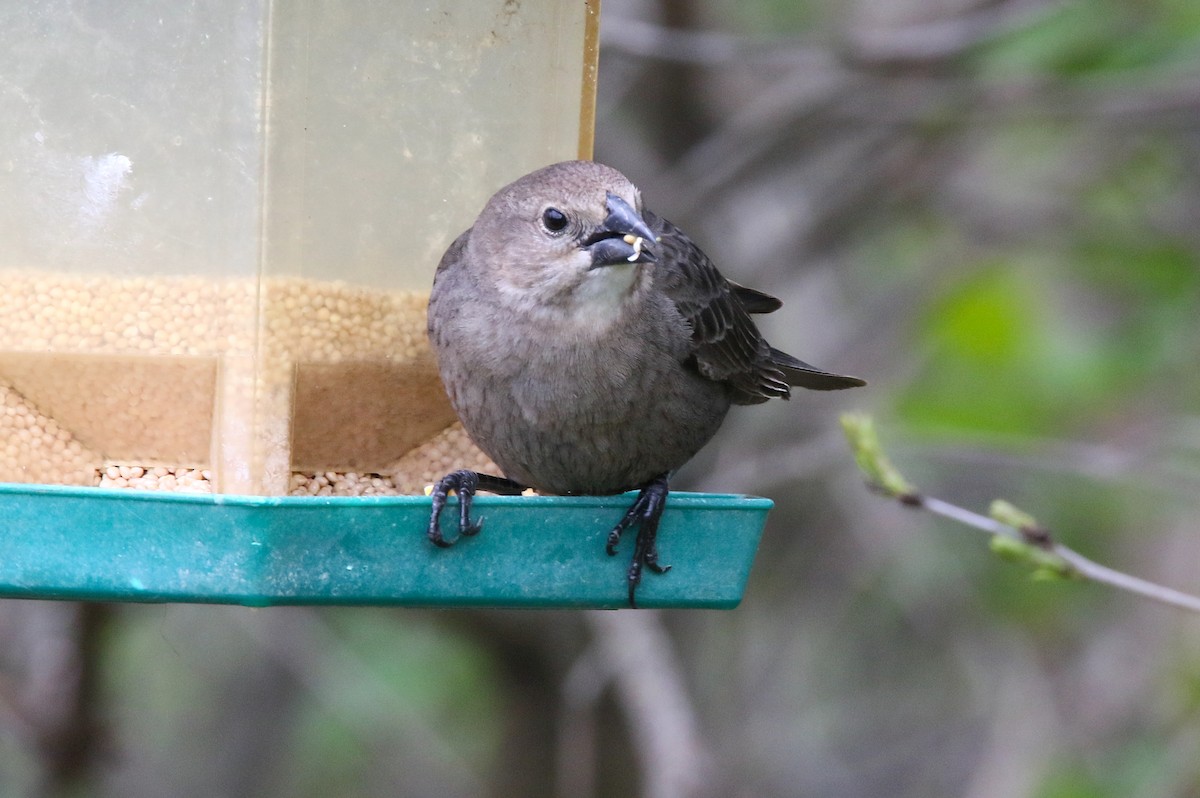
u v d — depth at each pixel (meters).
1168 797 12.19
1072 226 13.74
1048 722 13.06
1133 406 13.41
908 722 14.27
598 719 12.30
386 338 7.79
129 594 6.67
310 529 6.65
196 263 7.39
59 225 7.40
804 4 13.88
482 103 7.90
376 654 13.76
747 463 12.53
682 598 7.42
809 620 14.16
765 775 13.60
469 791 13.73
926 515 13.95
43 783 11.47
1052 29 12.41
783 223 13.52
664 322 7.82
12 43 7.36
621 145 12.80
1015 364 13.14
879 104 12.73
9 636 11.98
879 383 13.64
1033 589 13.77
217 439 7.45
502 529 7.04
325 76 7.49
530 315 7.55
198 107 7.34
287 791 13.72
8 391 7.54
